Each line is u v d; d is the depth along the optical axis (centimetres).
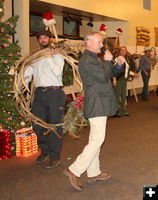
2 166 394
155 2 1282
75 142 498
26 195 309
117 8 1041
